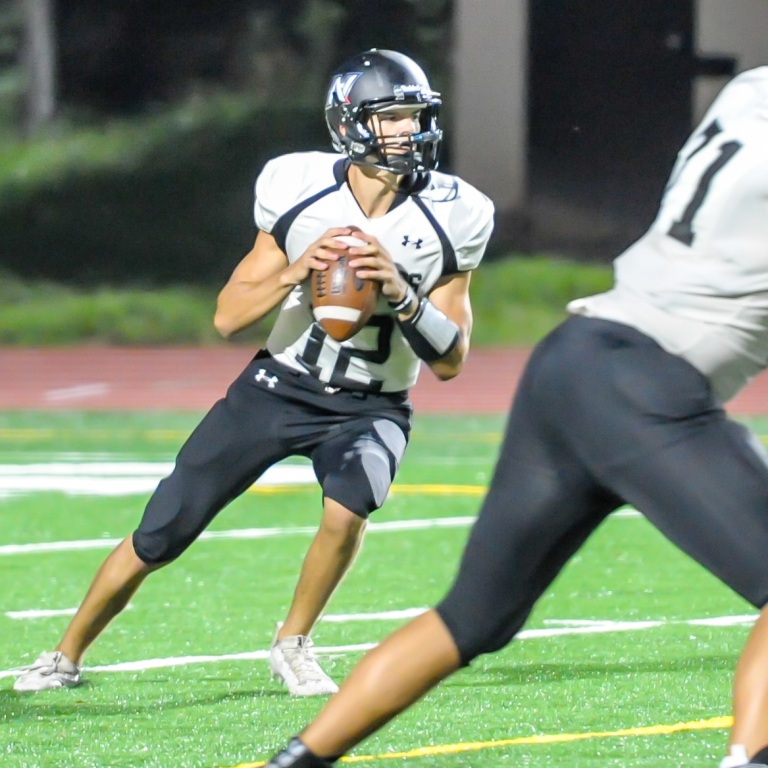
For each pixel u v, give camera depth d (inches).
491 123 3137.3
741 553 400.2
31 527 1098.1
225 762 531.5
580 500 424.2
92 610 641.0
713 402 416.2
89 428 1717.5
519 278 2928.2
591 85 3115.2
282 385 626.8
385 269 565.9
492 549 426.6
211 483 625.3
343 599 853.8
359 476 613.9
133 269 3280.0
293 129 3597.4
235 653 722.8
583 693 629.9
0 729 579.5
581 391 413.1
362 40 3809.1
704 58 3051.2
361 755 536.4
